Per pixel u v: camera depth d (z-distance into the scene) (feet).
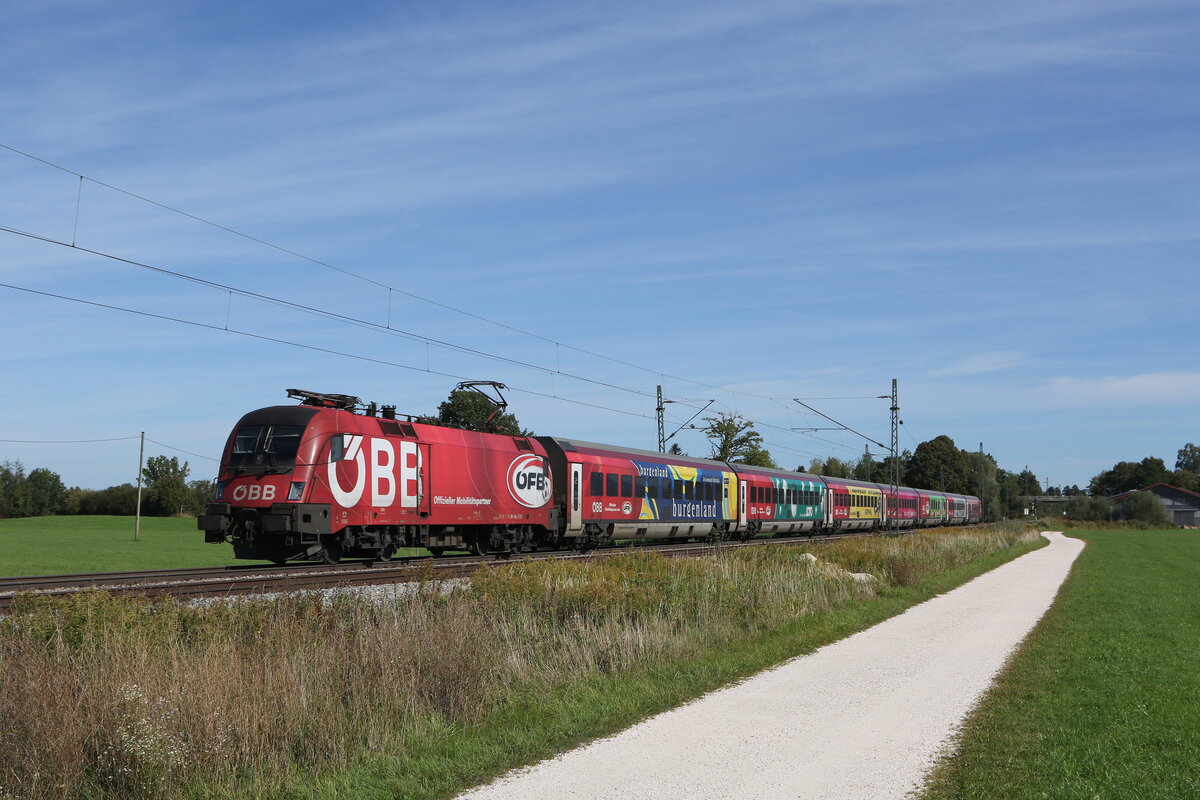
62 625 31.65
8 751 24.90
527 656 41.55
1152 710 37.29
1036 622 65.46
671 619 50.93
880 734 32.94
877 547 107.55
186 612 36.60
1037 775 28.09
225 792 26.45
